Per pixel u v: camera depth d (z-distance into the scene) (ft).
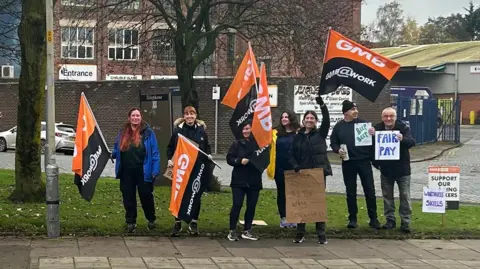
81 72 116.16
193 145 31.22
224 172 69.00
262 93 30.60
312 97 73.41
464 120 185.98
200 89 98.07
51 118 29.84
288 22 43.21
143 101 47.06
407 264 27.66
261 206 41.09
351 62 31.99
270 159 33.17
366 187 34.12
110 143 106.52
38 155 38.75
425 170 74.64
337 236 32.68
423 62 197.36
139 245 29.22
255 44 48.60
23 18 37.88
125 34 54.29
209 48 47.19
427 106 117.80
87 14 48.85
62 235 30.37
